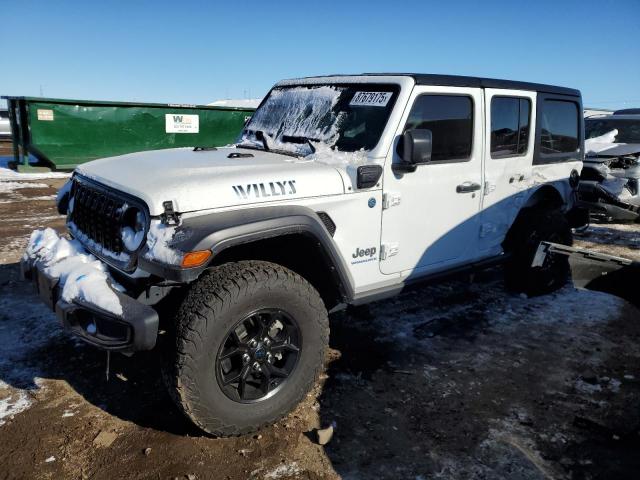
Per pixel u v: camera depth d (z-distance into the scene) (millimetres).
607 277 2943
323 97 3752
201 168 2896
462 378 3389
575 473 2531
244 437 2748
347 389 3225
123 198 2727
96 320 2562
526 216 4562
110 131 12367
